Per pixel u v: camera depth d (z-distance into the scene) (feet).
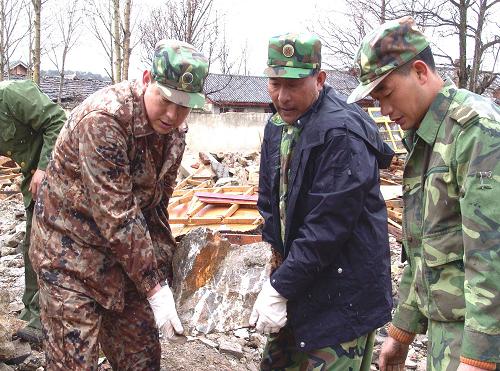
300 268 8.59
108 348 10.55
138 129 9.04
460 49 38.01
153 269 9.18
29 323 12.93
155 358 10.55
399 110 7.21
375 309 8.99
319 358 9.10
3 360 11.90
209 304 12.80
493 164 6.42
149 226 10.64
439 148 6.98
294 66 8.62
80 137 8.86
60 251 9.30
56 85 96.73
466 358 6.48
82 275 9.28
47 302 9.32
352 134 8.55
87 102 9.16
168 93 8.69
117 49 48.88
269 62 8.80
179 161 10.24
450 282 7.08
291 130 9.26
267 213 10.14
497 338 6.35
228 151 57.62
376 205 9.00
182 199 25.30
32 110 12.25
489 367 6.39
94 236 9.27
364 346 9.29
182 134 10.05
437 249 7.07
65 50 91.61
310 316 9.03
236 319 12.59
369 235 8.85
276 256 10.41
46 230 9.43
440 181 6.95
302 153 8.76
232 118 57.72
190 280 12.94
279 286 8.75
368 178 8.47
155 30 58.75
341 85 58.18
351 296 8.87
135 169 9.48
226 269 13.42
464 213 6.55
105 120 8.76
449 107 6.99
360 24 53.11
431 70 7.17
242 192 29.55
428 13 39.45
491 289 6.35
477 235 6.43
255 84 122.72
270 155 9.78
